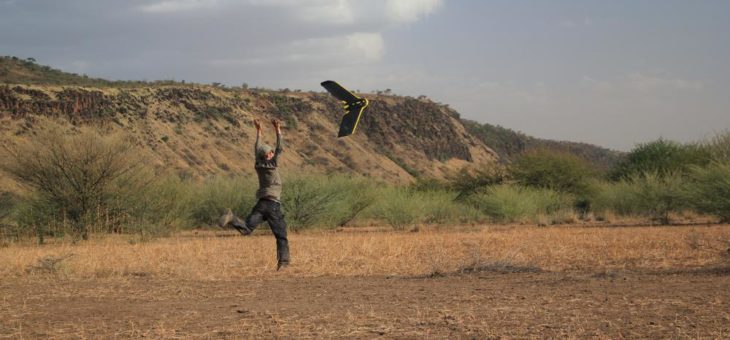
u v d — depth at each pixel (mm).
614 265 12195
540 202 36344
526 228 27156
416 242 18406
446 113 183500
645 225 27875
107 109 96688
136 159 23953
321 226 27500
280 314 7488
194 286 10086
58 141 22781
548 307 7598
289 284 10250
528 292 8820
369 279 10859
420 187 44594
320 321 7043
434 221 32344
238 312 7691
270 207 10227
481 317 7082
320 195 27031
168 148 99500
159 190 24156
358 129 146500
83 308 8078
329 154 129750
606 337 6062
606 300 7965
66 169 22719
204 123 113188
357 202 30672
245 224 9859
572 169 41500
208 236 24234
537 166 41656
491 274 11086
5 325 7066
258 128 10297
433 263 12492
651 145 43188
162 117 107188
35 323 7164
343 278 11055
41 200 22797
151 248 16906
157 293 9344
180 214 25141
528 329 6449
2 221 23000
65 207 22609
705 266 11695
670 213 34844
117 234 23484
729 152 33906
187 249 16328
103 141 23281
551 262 12938
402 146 149125
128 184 23297
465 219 33938
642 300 7879
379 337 6270
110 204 23250
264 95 135875
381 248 16219
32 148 22656
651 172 39812
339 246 17047
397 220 29281
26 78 103062
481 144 179250
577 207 39719
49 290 9656
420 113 164250
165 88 114875
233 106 124062
